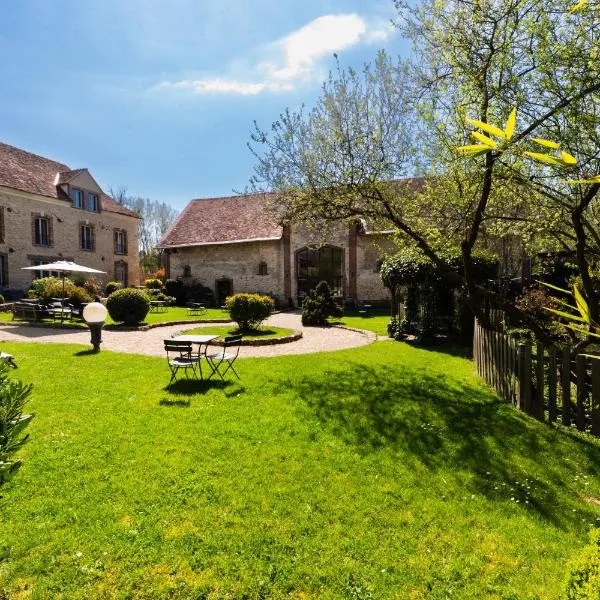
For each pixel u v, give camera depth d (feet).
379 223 28.96
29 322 50.31
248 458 14.32
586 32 14.11
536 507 11.54
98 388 22.52
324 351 34.47
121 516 10.99
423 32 21.20
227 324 52.65
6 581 8.80
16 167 79.92
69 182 86.38
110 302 49.60
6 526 10.47
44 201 81.46
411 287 39.52
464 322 36.29
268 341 38.65
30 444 15.17
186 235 90.33
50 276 77.25
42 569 9.11
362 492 12.25
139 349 35.17
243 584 8.79
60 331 45.88
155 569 9.16
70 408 19.17
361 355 32.09
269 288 82.58
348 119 27.27
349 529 10.54
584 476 13.24
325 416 18.37
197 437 15.98
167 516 11.00
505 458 14.44
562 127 15.52
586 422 16.53
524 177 17.92
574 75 14.55
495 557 9.54
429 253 25.80
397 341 38.78
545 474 13.37
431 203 27.84
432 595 8.48
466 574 9.02
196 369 27.12
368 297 75.25
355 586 8.73
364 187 26.16
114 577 8.93
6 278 74.08
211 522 10.77
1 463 5.80
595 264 20.20
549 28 15.26
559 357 18.92
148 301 51.31
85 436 15.98
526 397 18.72
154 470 13.41
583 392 16.44
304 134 29.35
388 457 14.48
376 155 26.50
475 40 18.66
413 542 10.05
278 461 14.14
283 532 10.41
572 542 10.07
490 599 8.36
